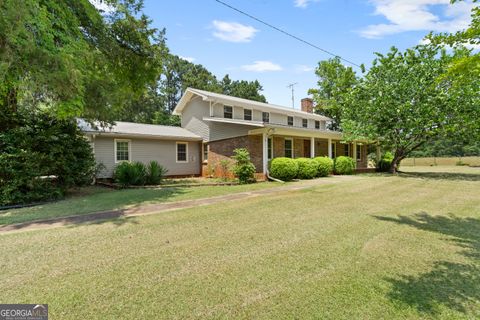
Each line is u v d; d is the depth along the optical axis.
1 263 3.07
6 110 6.98
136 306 2.22
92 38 8.04
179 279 2.69
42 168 7.13
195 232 4.27
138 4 8.95
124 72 9.34
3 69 4.99
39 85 5.83
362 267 2.96
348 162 15.58
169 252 3.41
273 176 12.16
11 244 3.69
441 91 12.52
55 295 2.39
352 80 22.80
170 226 4.61
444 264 3.03
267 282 2.63
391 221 4.93
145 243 3.75
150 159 14.14
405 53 13.69
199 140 16.03
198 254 3.34
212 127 15.19
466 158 27.94
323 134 14.84
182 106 17.89
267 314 2.11
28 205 6.64
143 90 10.17
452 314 2.11
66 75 5.50
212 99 15.01
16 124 7.05
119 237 4.01
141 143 13.83
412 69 13.42
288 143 15.60
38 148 7.24
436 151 37.31
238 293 2.43
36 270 2.89
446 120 13.16
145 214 5.52
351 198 7.37
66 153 7.77
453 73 4.20
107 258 3.21
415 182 11.05
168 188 9.88
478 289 2.49
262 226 4.61
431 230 4.35
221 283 2.61
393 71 13.93
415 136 14.70
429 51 12.95
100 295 2.39
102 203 6.80
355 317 2.07
